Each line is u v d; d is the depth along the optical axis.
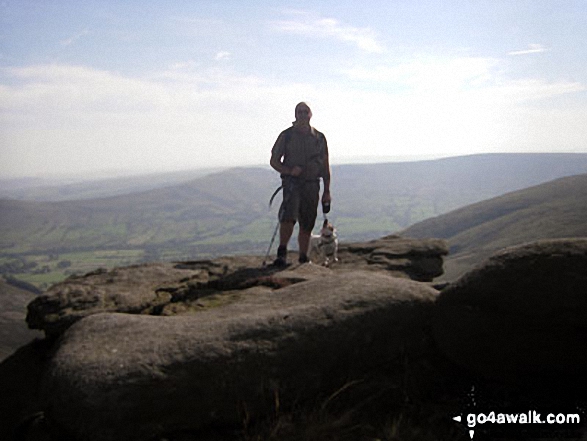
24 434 4.52
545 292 4.29
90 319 4.87
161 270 7.78
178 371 3.87
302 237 8.16
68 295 6.54
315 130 7.80
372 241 11.09
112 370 3.79
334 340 4.45
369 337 4.62
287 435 3.91
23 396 5.37
